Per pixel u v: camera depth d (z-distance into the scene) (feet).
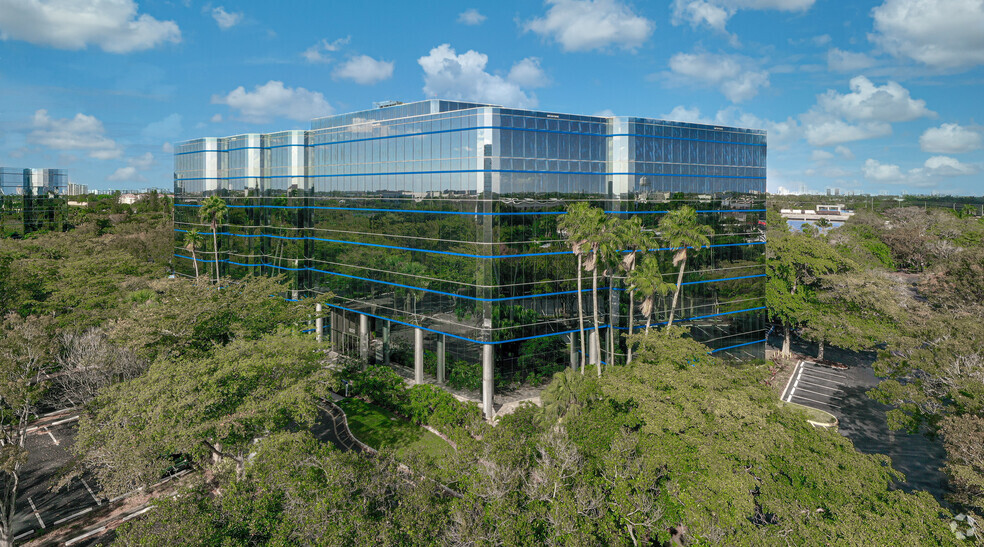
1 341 110.01
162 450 88.94
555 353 168.86
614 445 84.02
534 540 72.59
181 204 268.41
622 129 169.48
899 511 71.77
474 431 116.88
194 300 120.26
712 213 187.11
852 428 147.33
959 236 351.05
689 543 79.82
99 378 131.54
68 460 125.18
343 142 198.80
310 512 70.18
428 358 173.58
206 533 66.85
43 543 96.84
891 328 170.30
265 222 229.45
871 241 343.67
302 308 141.69
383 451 86.17
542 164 159.02
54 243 287.07
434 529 71.41
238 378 98.32
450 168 158.71
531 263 158.20
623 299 166.81
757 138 199.62
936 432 108.17
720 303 188.03
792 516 70.74
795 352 221.25
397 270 178.40
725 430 82.33
